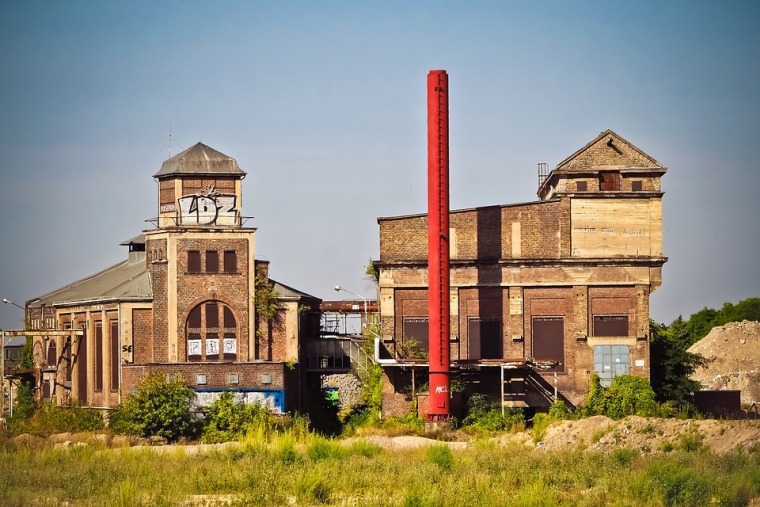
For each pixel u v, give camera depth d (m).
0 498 40.09
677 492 38.59
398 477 45.00
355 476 45.25
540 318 77.38
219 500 40.97
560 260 77.06
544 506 37.97
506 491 40.75
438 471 45.88
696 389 82.06
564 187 78.19
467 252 77.62
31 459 54.16
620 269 77.50
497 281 77.19
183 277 81.75
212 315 82.00
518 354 76.88
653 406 75.31
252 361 79.38
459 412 75.25
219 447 62.34
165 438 72.75
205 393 77.69
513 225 77.75
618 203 78.00
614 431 55.56
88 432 73.31
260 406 75.69
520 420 74.38
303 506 39.44
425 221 77.62
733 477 39.84
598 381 76.62
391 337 77.00
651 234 77.75
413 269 77.38
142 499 40.44
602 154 78.31
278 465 48.72
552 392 76.88
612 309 77.44
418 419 74.06
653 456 48.12
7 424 80.62
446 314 73.00
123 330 81.31
